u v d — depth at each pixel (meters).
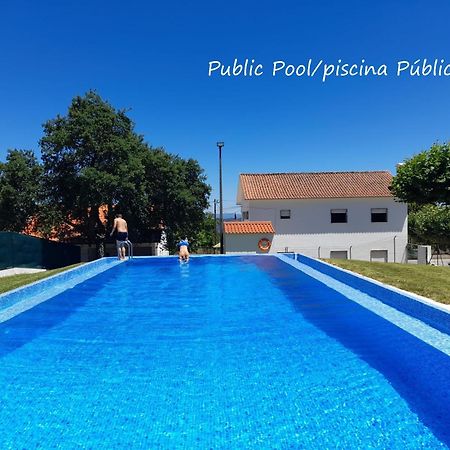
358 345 5.19
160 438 3.22
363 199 29.08
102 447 3.14
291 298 8.20
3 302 7.17
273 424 3.39
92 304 7.79
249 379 4.23
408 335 5.36
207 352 5.02
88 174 22.28
